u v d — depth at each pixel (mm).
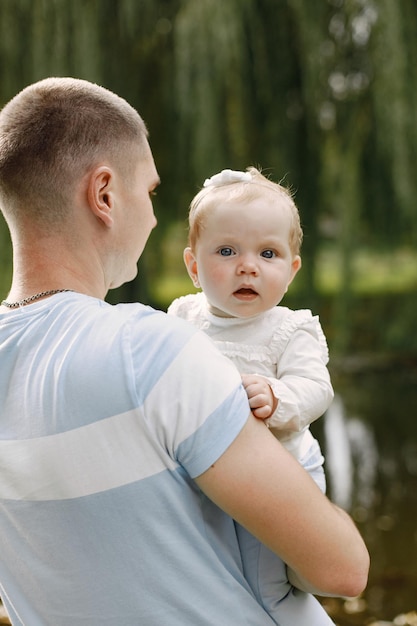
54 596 1456
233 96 9516
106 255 1617
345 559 1427
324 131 10375
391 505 6289
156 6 10039
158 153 10656
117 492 1388
